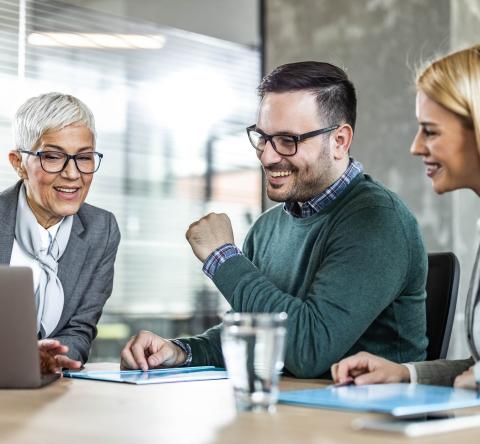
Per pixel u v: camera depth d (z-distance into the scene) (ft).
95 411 3.93
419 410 3.41
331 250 6.35
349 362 4.87
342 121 6.75
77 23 14.61
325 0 15.31
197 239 6.39
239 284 6.18
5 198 8.01
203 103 16.08
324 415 3.63
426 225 13.83
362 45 14.80
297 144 6.61
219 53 16.19
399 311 6.51
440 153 5.37
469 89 5.20
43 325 7.57
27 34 14.03
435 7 13.98
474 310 5.38
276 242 7.17
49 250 7.79
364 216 6.34
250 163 16.63
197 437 3.18
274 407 3.81
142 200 15.34
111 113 14.99
